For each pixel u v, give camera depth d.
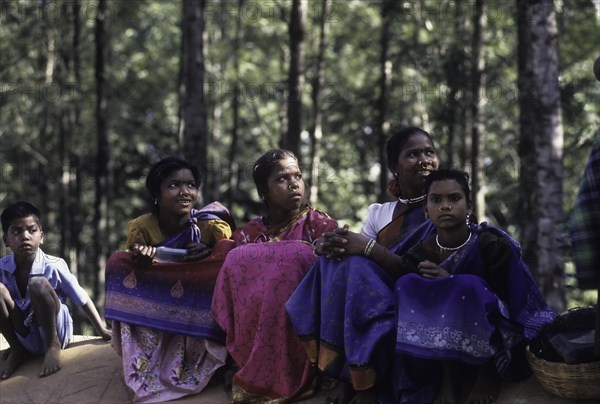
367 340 4.59
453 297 4.45
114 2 21.86
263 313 5.04
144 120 27.47
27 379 5.77
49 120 23.61
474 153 15.75
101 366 5.82
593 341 4.40
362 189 26.27
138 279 5.54
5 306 5.77
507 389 4.71
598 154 4.03
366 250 4.75
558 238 10.35
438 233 4.73
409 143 5.22
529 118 11.10
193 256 5.54
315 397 5.01
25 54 21.59
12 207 5.88
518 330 4.60
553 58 10.36
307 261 5.14
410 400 4.62
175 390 5.29
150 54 27.06
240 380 5.03
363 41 21.62
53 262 6.05
